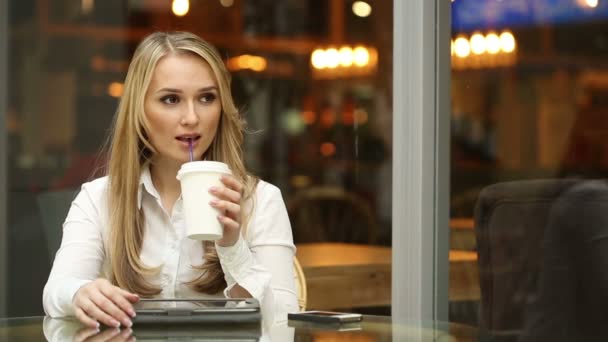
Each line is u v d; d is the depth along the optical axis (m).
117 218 2.33
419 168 3.22
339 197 8.51
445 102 3.25
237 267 2.10
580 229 2.66
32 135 4.68
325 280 3.87
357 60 8.38
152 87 2.25
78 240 2.35
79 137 4.96
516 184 2.94
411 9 3.22
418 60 3.22
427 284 3.20
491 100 3.48
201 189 1.92
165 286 2.31
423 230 3.22
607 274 2.61
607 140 3.78
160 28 6.02
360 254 4.37
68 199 3.53
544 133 3.72
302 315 2.01
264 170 9.51
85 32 5.18
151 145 2.33
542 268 2.75
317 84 9.48
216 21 9.00
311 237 7.03
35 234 4.13
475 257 3.07
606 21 3.95
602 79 3.95
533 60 3.77
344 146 8.77
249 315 1.91
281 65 9.61
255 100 9.55
